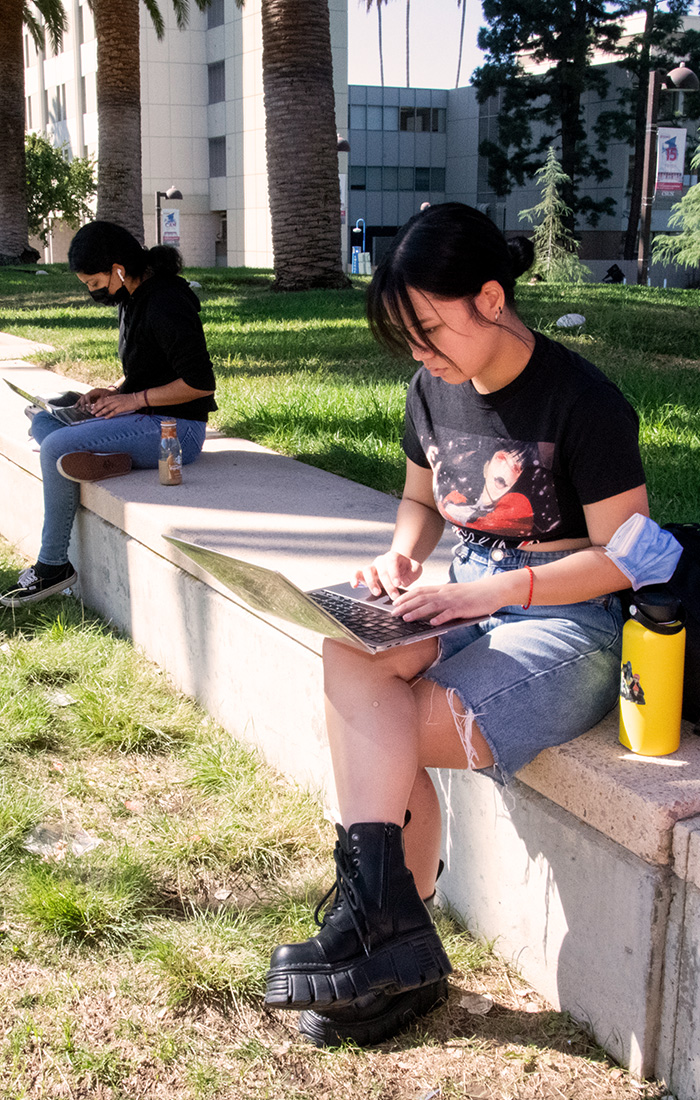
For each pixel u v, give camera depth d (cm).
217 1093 199
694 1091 192
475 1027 216
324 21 1390
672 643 197
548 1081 201
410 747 198
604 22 3922
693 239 2925
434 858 222
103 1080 203
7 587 461
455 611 200
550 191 2559
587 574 200
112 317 1258
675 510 400
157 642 388
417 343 193
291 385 682
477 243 188
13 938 241
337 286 1503
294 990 189
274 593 206
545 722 205
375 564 234
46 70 5138
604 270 4538
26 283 2002
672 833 186
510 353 201
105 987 227
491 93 4088
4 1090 198
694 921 186
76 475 427
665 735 202
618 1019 204
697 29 4297
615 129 4125
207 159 4544
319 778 293
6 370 794
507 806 227
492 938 240
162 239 2923
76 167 3709
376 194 5450
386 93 5328
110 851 272
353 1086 201
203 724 347
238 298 1400
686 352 850
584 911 208
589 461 199
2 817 283
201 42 4384
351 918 191
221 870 267
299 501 414
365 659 205
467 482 219
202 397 462
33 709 341
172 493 420
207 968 227
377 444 518
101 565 433
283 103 1425
